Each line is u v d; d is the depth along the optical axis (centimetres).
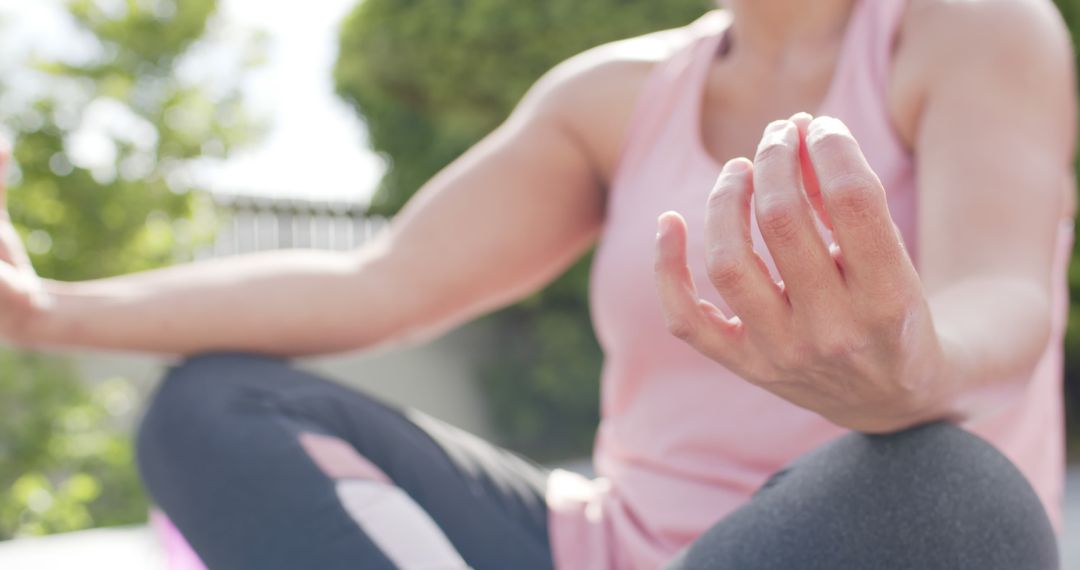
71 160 489
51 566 200
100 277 500
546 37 618
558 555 94
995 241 71
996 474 61
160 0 513
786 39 93
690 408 86
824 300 50
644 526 89
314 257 100
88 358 493
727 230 51
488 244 101
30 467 408
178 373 90
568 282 642
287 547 79
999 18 80
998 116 77
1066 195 82
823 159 48
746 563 63
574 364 647
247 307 93
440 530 92
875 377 53
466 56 636
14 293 89
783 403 83
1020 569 60
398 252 101
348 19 672
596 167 103
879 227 48
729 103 94
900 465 61
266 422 84
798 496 63
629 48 104
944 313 64
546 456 614
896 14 86
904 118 83
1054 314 83
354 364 618
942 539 59
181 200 524
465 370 659
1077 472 438
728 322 54
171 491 85
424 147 677
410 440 93
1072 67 83
